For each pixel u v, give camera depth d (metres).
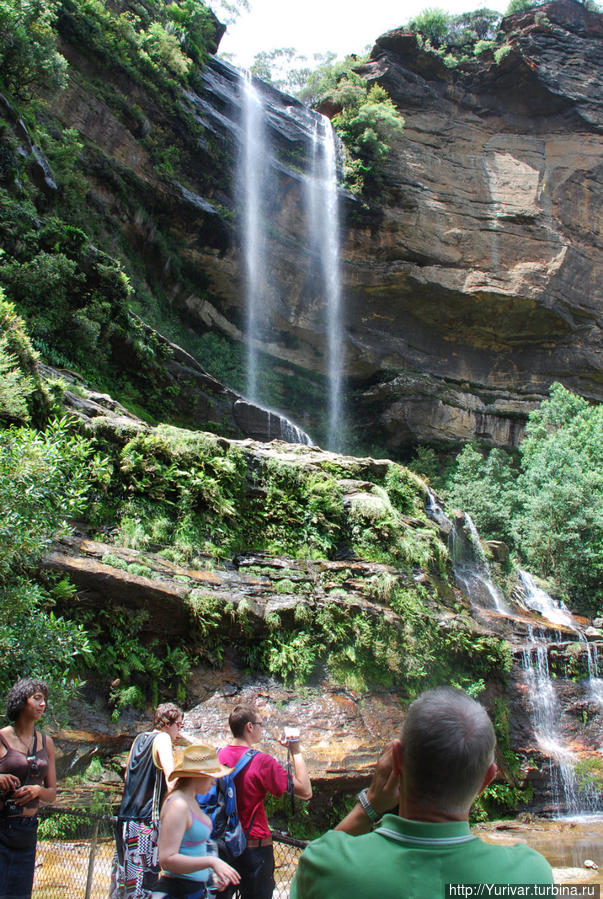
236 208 34.53
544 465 29.34
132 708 10.65
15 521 7.73
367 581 14.84
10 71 22.55
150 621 11.54
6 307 13.39
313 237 37.38
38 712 4.76
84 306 19.97
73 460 8.73
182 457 14.67
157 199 31.42
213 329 34.53
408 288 38.53
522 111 44.59
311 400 37.16
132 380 20.91
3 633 7.55
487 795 14.27
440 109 43.44
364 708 12.60
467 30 48.41
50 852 7.44
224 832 4.16
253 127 37.06
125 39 32.12
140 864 4.50
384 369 38.31
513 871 1.88
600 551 25.62
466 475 33.19
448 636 15.29
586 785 15.76
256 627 12.62
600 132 44.34
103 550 11.91
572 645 18.61
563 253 40.50
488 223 40.75
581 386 40.81
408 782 2.04
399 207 39.66
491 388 40.34
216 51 41.12
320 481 16.66
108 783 9.31
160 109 32.62
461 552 21.66
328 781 10.83
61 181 25.25
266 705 11.84
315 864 1.97
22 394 11.78
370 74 44.00
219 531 14.29
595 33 48.44
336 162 39.75
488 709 15.40
